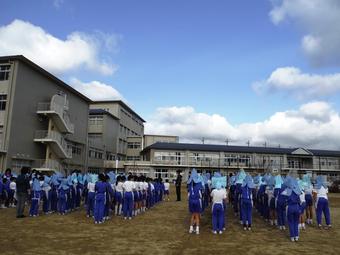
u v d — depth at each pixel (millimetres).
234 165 58781
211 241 9352
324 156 61656
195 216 10664
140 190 15547
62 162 39219
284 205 11312
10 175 17688
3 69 32375
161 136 78750
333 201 26031
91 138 55375
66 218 13344
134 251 7984
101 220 12266
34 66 34062
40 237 9500
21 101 32469
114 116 62188
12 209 16203
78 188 16531
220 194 10750
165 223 12492
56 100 35656
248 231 11086
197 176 10859
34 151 34500
